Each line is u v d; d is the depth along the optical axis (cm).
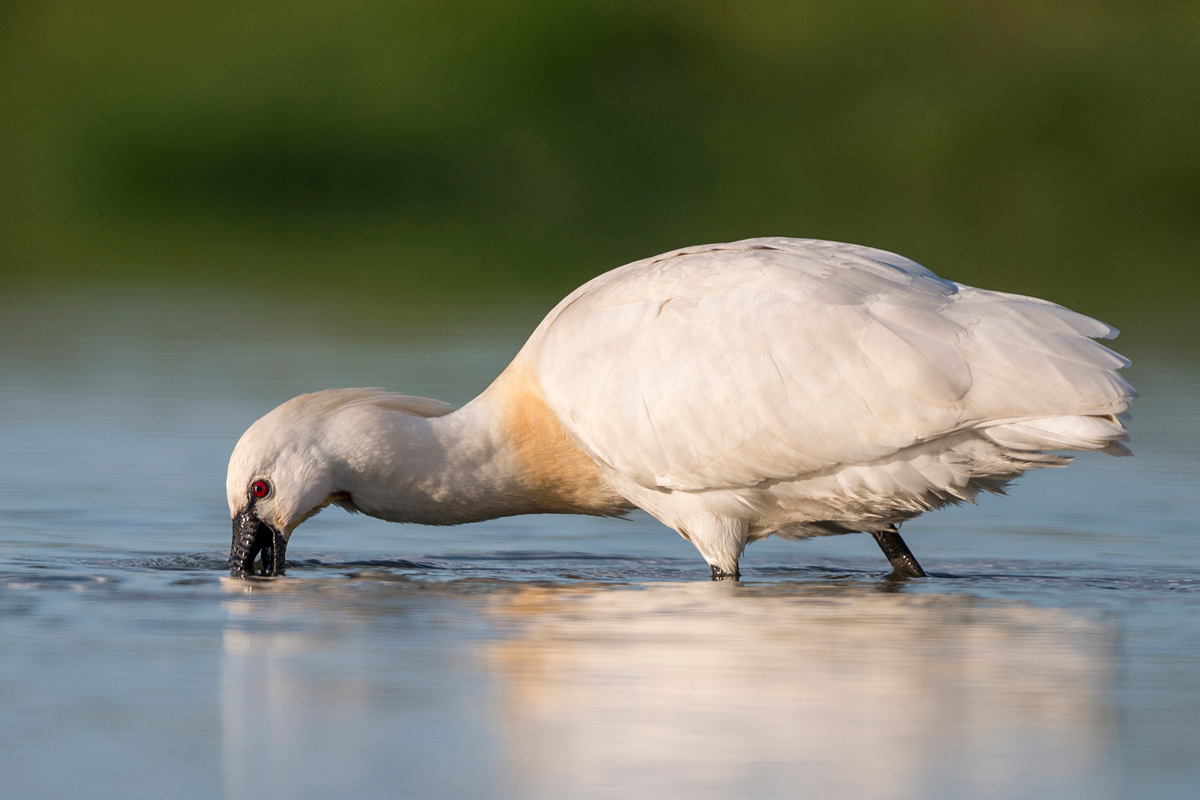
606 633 966
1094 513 1468
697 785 684
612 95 5034
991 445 1139
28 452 1678
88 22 5516
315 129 5116
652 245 4109
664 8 5200
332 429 1270
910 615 1033
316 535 1394
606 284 1260
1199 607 1066
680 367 1188
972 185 4638
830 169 4741
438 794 669
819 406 1148
